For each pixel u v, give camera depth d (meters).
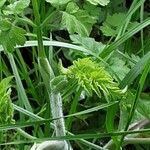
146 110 0.80
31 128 0.94
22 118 0.79
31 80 1.01
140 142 0.74
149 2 1.12
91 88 0.48
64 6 0.52
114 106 0.70
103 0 0.52
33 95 0.93
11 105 0.54
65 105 0.90
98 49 0.86
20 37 0.52
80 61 0.48
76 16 0.52
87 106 0.91
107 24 0.96
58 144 0.57
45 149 0.56
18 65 1.00
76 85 0.51
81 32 0.52
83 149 0.82
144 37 1.08
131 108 0.66
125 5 1.10
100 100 0.91
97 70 0.48
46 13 1.02
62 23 0.52
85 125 0.93
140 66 0.71
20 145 0.75
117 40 0.77
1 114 0.54
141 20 0.93
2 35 0.52
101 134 0.57
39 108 0.94
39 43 0.53
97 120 0.93
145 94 0.84
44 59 0.54
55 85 0.52
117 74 0.83
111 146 0.74
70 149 0.62
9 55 0.80
